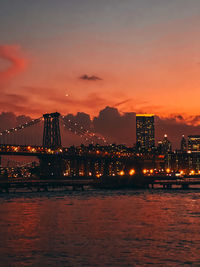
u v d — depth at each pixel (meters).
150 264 45.34
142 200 124.31
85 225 71.19
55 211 91.88
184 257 48.16
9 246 54.28
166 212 89.62
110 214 86.06
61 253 50.34
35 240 58.09
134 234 62.53
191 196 145.50
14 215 84.81
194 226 69.88
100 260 47.09
